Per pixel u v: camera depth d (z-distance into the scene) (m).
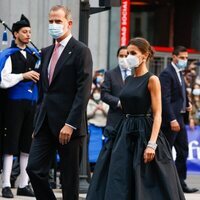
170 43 44.53
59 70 17.25
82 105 16.94
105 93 22.39
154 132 16.48
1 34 33.00
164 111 23.23
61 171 17.44
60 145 17.33
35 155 17.31
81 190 22.72
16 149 20.97
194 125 31.20
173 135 23.39
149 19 43.84
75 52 17.20
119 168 16.48
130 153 16.59
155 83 16.67
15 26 21.20
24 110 21.06
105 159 16.89
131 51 16.84
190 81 31.67
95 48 35.56
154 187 16.42
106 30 35.78
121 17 36.00
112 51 35.88
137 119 16.77
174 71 23.59
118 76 22.61
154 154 16.39
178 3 44.75
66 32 17.38
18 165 23.45
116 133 16.97
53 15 17.28
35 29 33.91
